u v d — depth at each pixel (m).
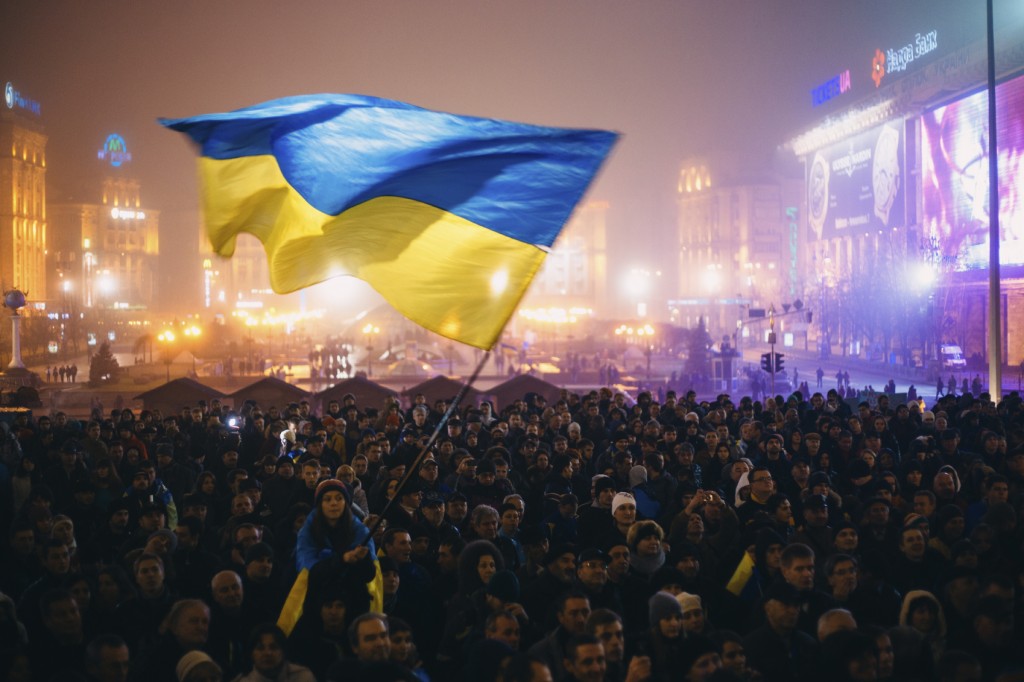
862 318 86.88
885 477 12.20
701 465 14.22
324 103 8.09
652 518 12.43
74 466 13.68
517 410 20.20
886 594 8.26
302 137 7.99
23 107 148.38
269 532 10.40
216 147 7.92
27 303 125.88
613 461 13.62
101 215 174.25
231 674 7.62
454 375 79.06
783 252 156.62
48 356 109.38
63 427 18.47
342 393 34.25
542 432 17.39
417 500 10.62
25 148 145.50
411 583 8.60
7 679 6.76
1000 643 7.10
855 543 9.42
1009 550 10.23
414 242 7.79
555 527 10.84
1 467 13.03
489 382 72.56
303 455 14.94
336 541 8.13
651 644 7.11
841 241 113.00
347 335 133.25
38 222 149.75
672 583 8.05
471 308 7.64
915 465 13.09
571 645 6.20
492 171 7.80
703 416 19.00
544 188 7.72
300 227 7.93
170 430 18.19
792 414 17.70
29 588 8.29
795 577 7.85
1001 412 20.66
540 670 5.80
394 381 74.88
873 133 102.81
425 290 7.73
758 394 59.84
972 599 7.75
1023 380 63.59
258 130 7.98
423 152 7.92
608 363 83.38
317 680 7.33
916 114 92.31
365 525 8.98
